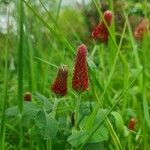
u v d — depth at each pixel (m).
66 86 0.17
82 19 0.63
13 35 0.27
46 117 0.17
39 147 0.20
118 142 0.18
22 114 0.17
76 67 0.17
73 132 0.17
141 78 0.25
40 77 0.26
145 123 0.21
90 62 0.18
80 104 0.19
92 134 0.17
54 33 0.19
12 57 0.29
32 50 0.24
